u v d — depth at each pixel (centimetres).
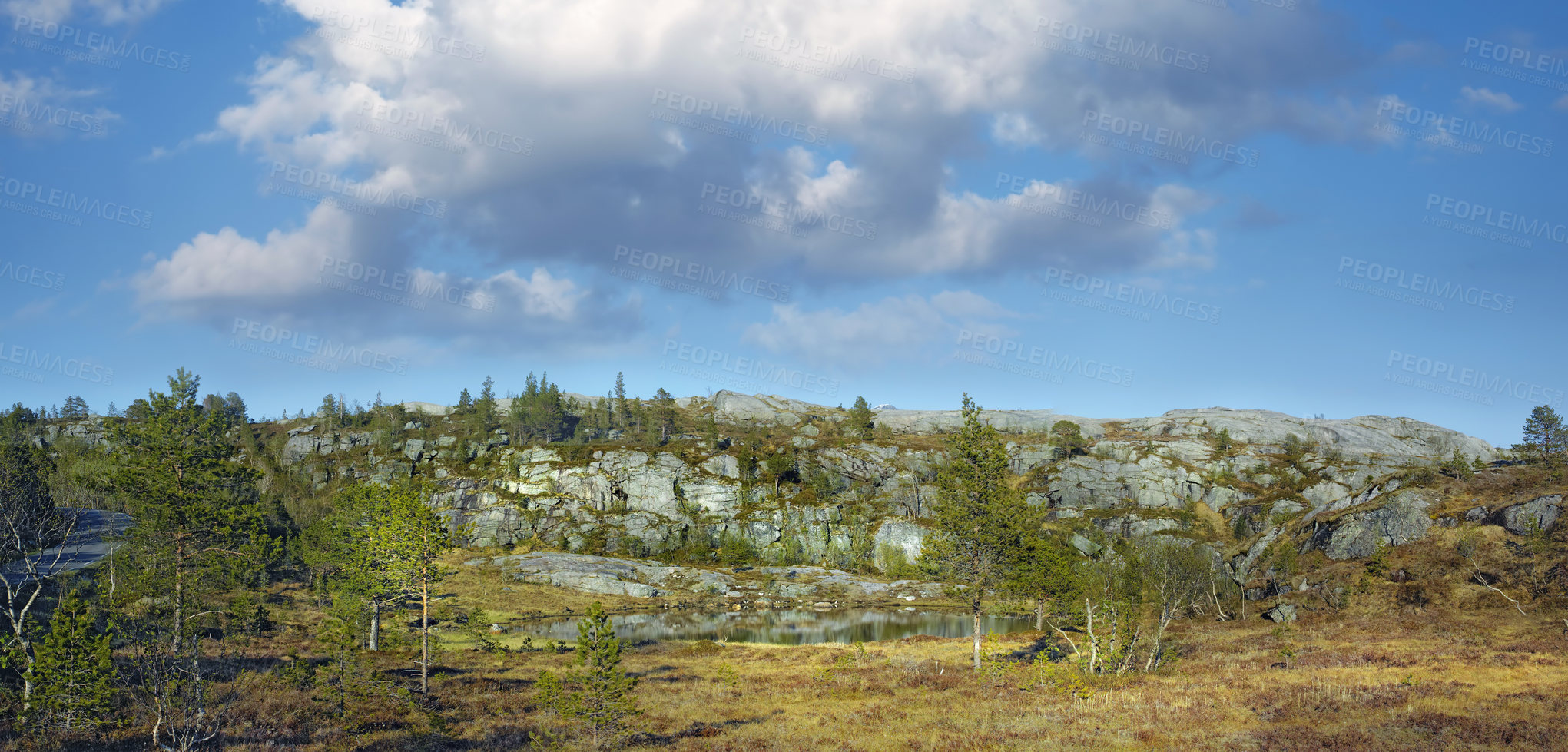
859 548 14825
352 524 5706
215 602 5341
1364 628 6247
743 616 10138
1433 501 8450
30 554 3797
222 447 4597
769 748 2825
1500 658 3884
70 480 8538
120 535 4231
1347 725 2584
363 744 2956
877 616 10175
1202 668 4222
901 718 3234
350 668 3609
